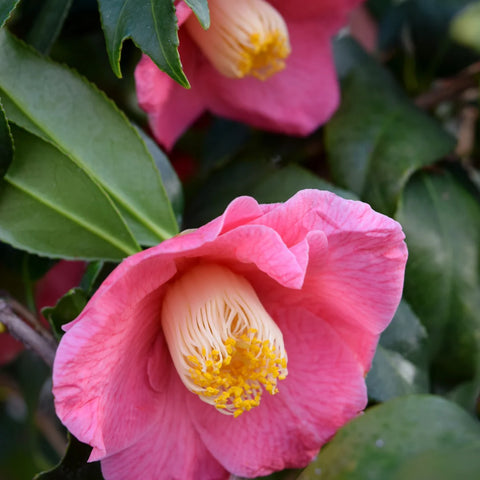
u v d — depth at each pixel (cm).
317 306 35
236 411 34
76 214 35
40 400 45
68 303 35
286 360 34
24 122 36
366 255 33
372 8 48
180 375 34
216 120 44
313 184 39
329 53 41
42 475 34
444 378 40
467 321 40
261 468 35
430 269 40
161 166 38
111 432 33
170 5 34
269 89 40
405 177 40
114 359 33
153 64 36
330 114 41
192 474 35
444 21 44
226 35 38
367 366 35
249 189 40
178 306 34
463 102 45
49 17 38
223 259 34
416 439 33
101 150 36
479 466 31
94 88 36
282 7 40
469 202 42
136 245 36
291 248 32
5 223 35
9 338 43
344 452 33
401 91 43
